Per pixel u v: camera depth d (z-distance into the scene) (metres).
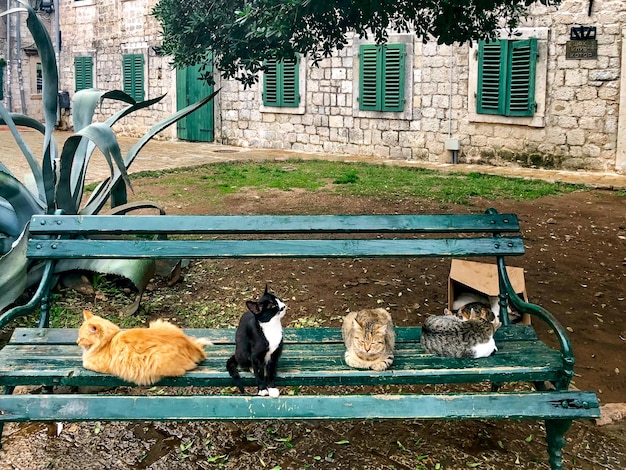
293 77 15.29
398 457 3.13
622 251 6.73
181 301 5.21
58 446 3.24
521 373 2.88
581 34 11.17
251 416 2.66
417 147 13.66
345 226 3.59
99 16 20.22
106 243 3.52
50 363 2.93
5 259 4.59
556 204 9.10
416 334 3.36
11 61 22.95
